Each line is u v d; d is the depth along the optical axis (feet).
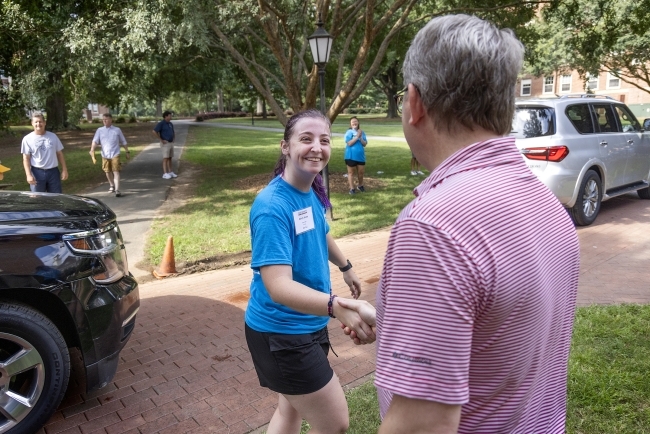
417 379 3.22
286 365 7.01
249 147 77.41
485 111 3.69
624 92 121.08
